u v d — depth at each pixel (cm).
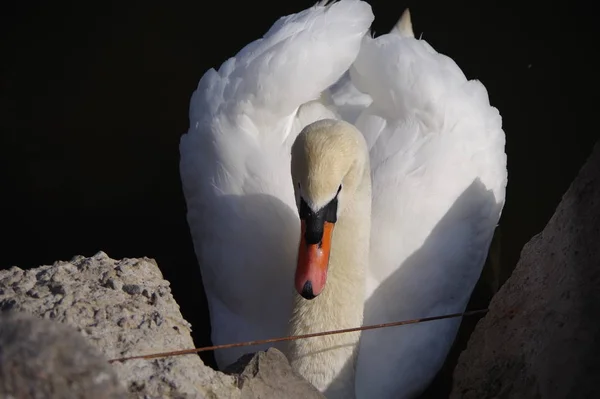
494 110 1239
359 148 920
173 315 813
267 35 1228
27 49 1652
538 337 854
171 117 1550
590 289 805
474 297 1291
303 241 877
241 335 1110
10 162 1465
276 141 1159
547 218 1388
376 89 1205
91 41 1672
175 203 1427
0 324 516
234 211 1146
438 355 1126
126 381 701
